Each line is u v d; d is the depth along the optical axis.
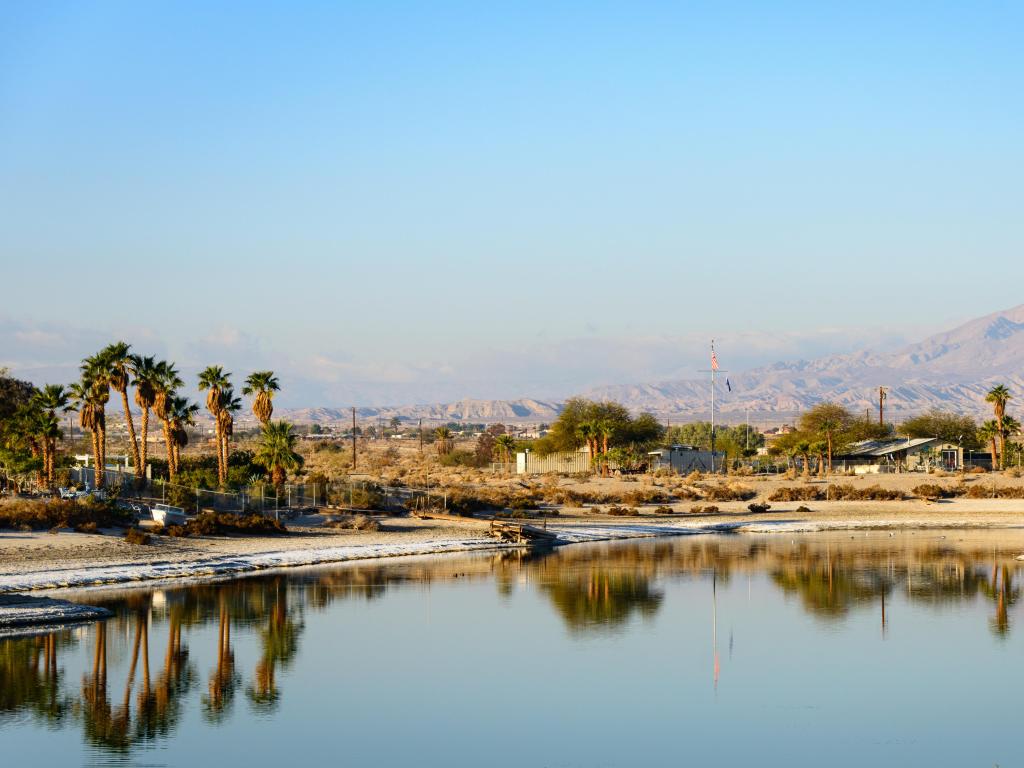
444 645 42.97
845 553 70.69
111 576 54.66
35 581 52.00
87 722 33.22
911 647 43.06
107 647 41.78
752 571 61.94
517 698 35.81
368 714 34.31
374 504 84.25
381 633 44.97
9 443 77.75
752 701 35.59
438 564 63.62
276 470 85.12
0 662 39.34
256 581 56.03
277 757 30.34
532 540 74.12
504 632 45.16
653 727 33.09
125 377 80.88
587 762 30.20
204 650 41.62
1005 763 30.16
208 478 80.44
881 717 34.06
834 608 50.88
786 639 44.31
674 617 48.62
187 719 33.62
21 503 65.50
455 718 33.81
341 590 54.03
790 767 29.84
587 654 41.72
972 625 47.09
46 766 29.52
